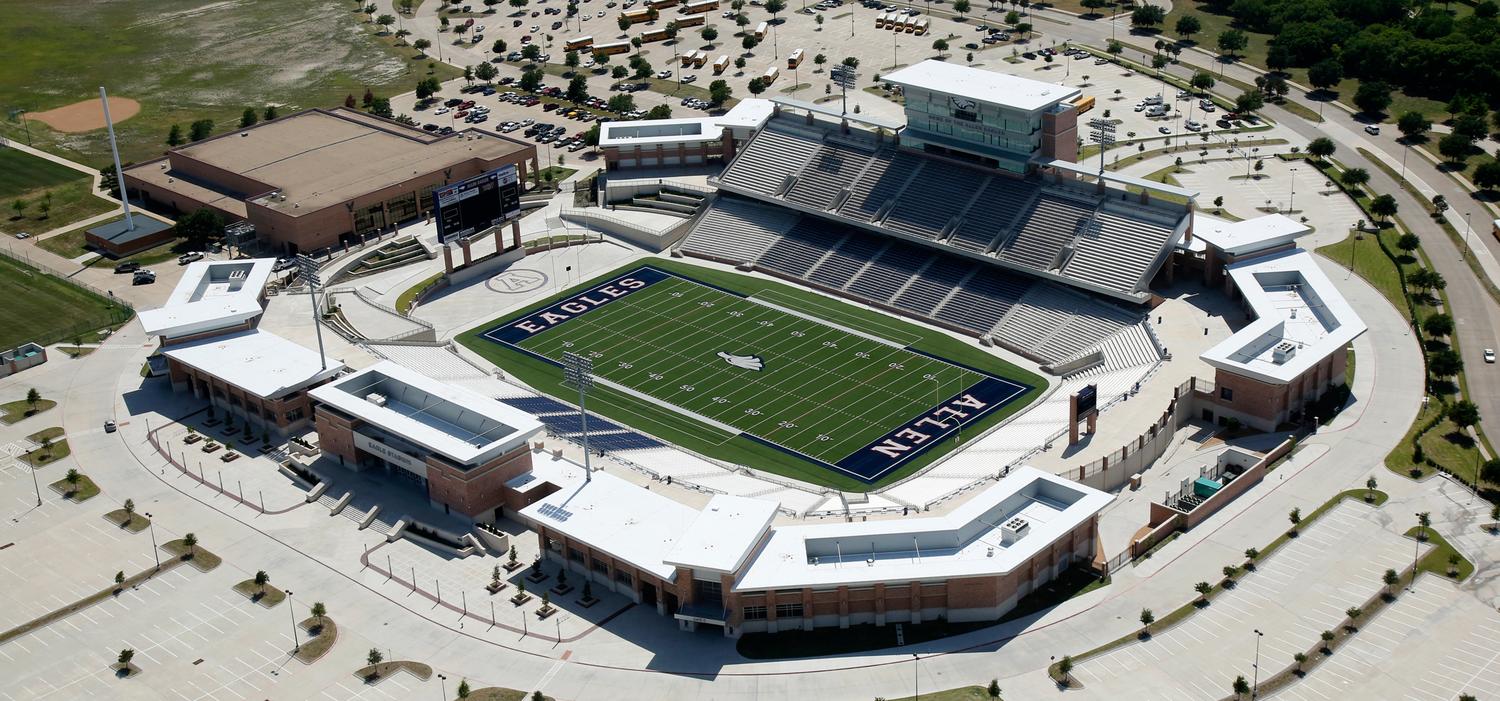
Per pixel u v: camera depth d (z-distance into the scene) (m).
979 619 150.88
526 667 147.50
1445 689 138.75
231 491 181.50
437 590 160.50
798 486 179.62
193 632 154.75
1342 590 153.88
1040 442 183.50
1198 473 178.00
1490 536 162.25
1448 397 194.25
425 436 171.75
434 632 153.50
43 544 171.25
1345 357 198.00
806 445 191.75
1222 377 187.00
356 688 145.25
